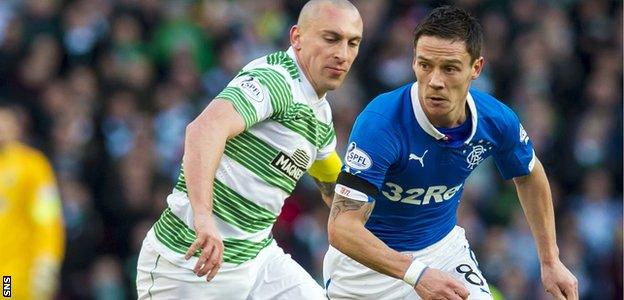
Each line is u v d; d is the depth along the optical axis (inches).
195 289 659.4
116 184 1238.3
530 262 1275.8
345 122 1338.6
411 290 695.1
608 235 1378.0
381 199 670.5
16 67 1398.9
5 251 1017.5
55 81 1413.6
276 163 652.1
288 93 640.4
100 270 1192.2
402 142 637.3
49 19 1460.4
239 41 1517.0
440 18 615.5
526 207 695.1
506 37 1562.5
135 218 1226.0
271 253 687.7
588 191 1398.9
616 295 1323.8
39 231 1022.4
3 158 1023.0
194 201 592.1
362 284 706.2
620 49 1609.3
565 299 682.8
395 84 1457.9
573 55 1593.3
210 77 1470.2
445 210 689.0
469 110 645.9
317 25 647.8
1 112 1027.9
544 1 1631.4
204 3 1539.1
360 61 1472.7
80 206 1226.0
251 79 631.8
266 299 680.4
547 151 1428.4
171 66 1433.3
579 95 1536.7
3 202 1018.1
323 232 1215.6
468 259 699.4
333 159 693.9
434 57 612.7
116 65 1421.0
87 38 1455.5
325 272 726.5
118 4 1499.8
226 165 646.5
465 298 593.0
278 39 1556.3
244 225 657.0
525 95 1477.6
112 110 1353.3
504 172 684.7
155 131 1348.4
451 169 657.0
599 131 1467.8
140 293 679.7
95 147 1284.4
